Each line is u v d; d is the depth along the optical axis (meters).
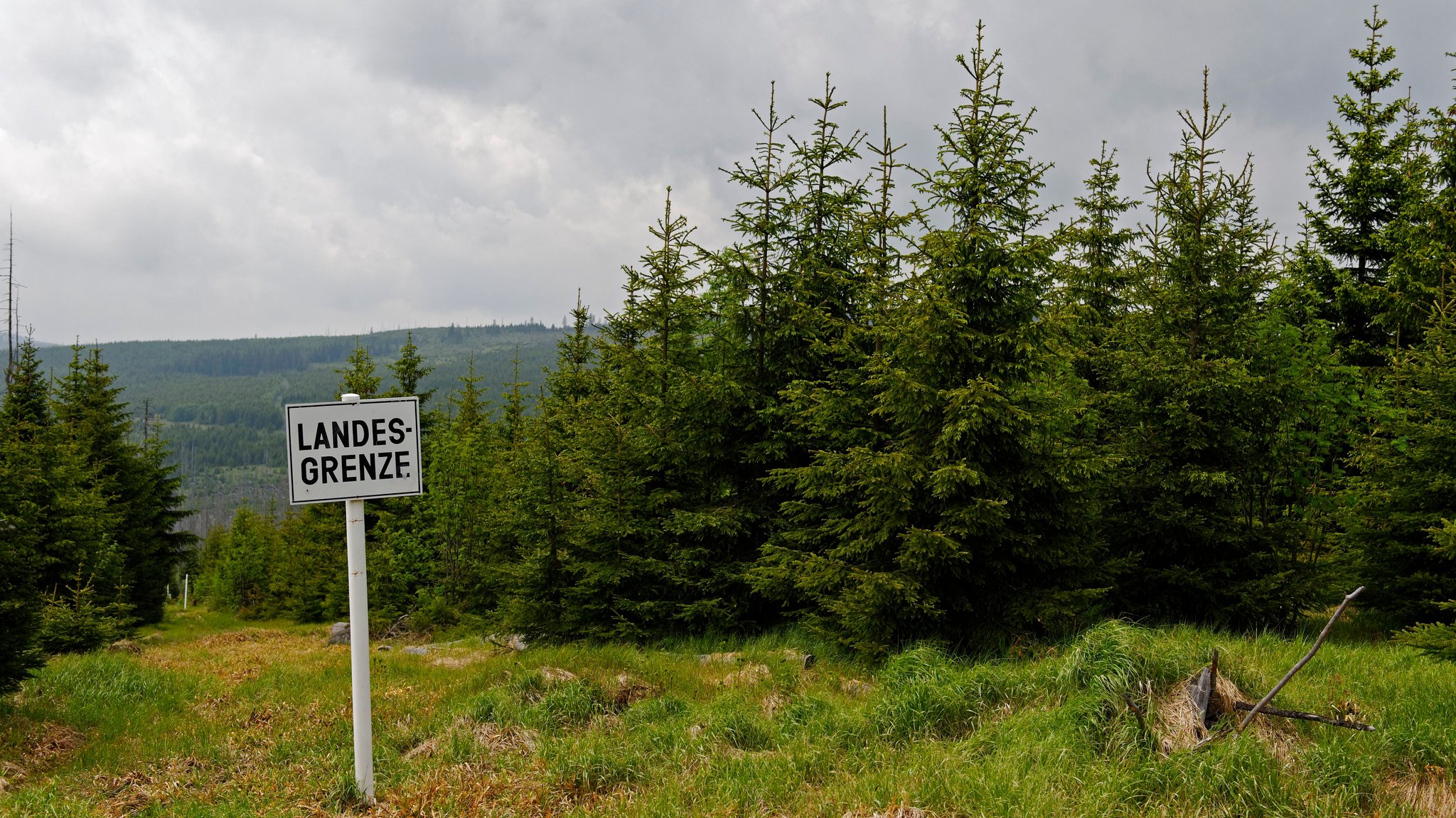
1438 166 18.58
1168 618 13.05
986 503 10.44
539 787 6.51
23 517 10.98
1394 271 18.72
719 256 15.28
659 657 12.28
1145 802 5.57
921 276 11.33
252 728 9.63
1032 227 12.83
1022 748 6.26
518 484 16.19
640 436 15.38
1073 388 15.05
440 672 13.03
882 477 11.11
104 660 13.01
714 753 7.11
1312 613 14.38
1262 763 5.78
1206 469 12.76
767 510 15.18
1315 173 22.36
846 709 8.13
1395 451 12.72
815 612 13.29
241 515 57.84
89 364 30.28
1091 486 11.77
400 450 6.51
